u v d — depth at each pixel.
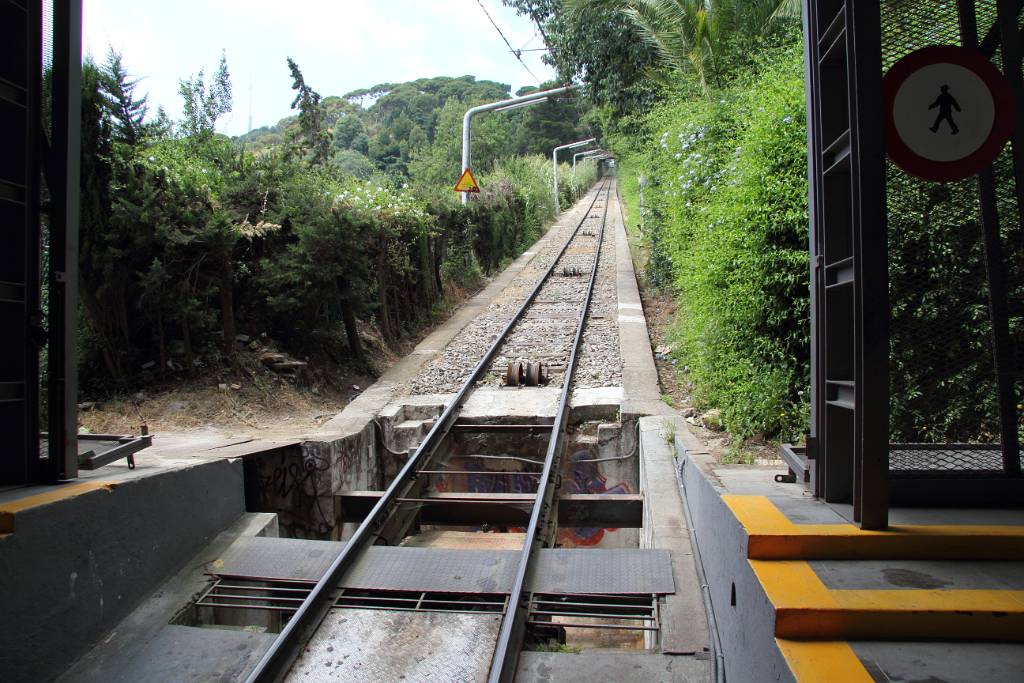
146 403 8.40
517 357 11.95
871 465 3.37
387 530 6.23
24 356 4.62
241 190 9.81
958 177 3.42
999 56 3.98
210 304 9.49
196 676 4.21
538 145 78.44
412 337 13.88
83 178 7.73
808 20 4.33
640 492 8.02
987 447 4.27
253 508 6.74
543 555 5.51
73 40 4.84
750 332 7.51
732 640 3.79
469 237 20.42
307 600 4.71
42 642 3.95
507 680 4.08
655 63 17.69
